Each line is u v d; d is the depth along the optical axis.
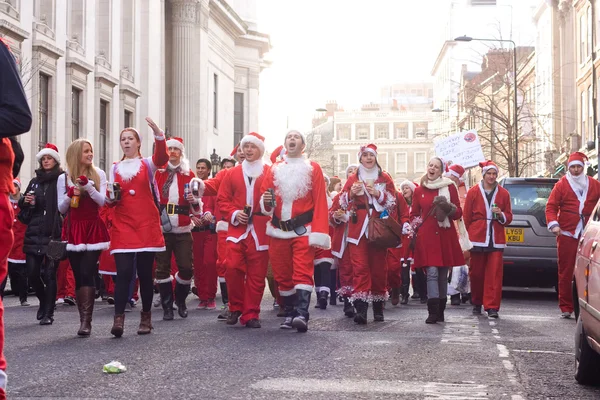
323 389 6.31
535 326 11.20
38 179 11.74
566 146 44.25
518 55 63.78
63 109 30.95
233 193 10.59
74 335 9.76
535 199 16.77
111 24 37.28
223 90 60.50
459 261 11.48
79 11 33.22
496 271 12.51
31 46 28.16
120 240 9.56
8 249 4.37
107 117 36.69
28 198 11.59
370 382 6.62
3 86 4.15
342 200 11.07
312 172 10.23
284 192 10.19
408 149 132.88
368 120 134.38
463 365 7.54
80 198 9.65
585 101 44.81
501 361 7.82
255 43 67.06
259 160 10.63
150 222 9.69
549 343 9.27
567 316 12.56
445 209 11.26
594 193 12.65
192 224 11.85
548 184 16.86
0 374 4.21
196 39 51.81
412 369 7.28
